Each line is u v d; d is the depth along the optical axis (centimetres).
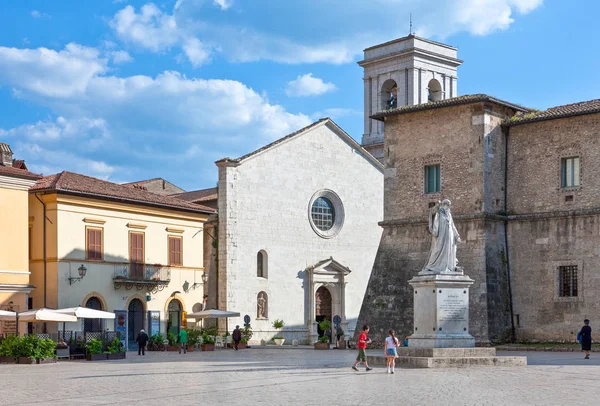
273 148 8056
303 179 8281
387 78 10200
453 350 3822
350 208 8638
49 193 6291
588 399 2512
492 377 3228
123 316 6662
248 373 3647
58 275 6247
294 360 4641
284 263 8056
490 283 5312
